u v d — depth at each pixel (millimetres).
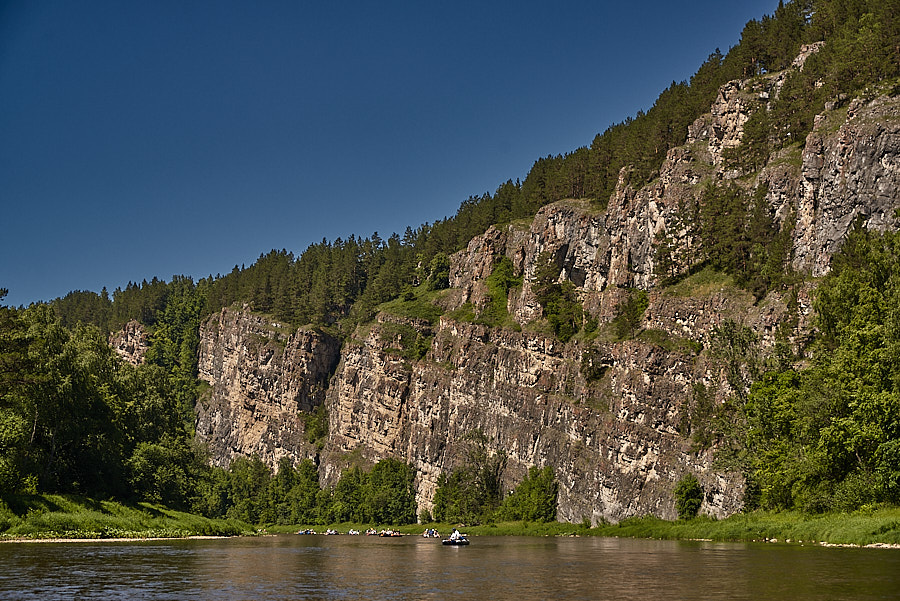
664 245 192625
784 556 71750
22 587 53844
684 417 163125
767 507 118125
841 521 85812
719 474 142000
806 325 136625
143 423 163250
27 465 111688
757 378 131000
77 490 123125
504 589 55125
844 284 105562
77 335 161125
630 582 57469
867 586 49250
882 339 88562
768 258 160875
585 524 173500
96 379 135375
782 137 185250
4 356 104250
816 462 94688
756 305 156625
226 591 53750
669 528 138750
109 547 87750
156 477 144375
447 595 52125
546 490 197875
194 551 89375
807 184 158250
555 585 57125
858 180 142125
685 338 173500
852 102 151250
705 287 177375
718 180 195000
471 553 100312
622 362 182125
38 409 112062
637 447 170750
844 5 198375
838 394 93250
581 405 192000
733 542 102938
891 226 135500
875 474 85750
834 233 145375
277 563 78125
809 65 184500
